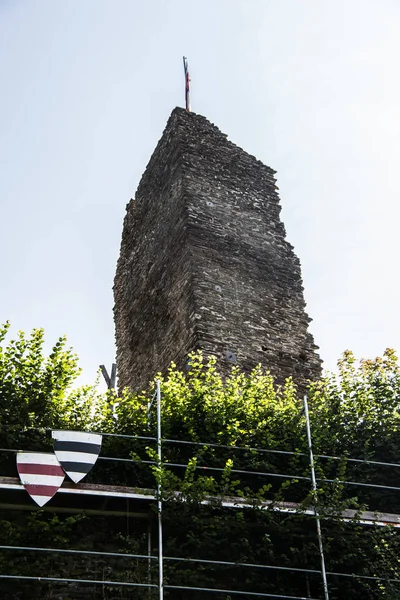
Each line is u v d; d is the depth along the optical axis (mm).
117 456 12719
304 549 12055
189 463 12195
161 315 19203
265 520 12297
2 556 11102
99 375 13672
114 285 23047
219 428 13359
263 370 17641
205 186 20203
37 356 13211
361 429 14062
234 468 13016
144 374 19344
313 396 14969
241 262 19219
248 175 21281
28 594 11156
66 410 13250
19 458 11719
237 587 12023
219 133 21672
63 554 11602
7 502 11812
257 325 18312
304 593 12062
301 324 19156
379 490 13383
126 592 11414
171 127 21500
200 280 18172
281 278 19719
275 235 20531
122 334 21516
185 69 24438
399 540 12469
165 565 11672
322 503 12305
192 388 14898
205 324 17438
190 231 19000
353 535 12281
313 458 13258
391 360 15094
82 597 11367
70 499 12125
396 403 14398
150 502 12258
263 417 13805
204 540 11984
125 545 12062
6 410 12375
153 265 20438
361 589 12055
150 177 22266
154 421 13188
